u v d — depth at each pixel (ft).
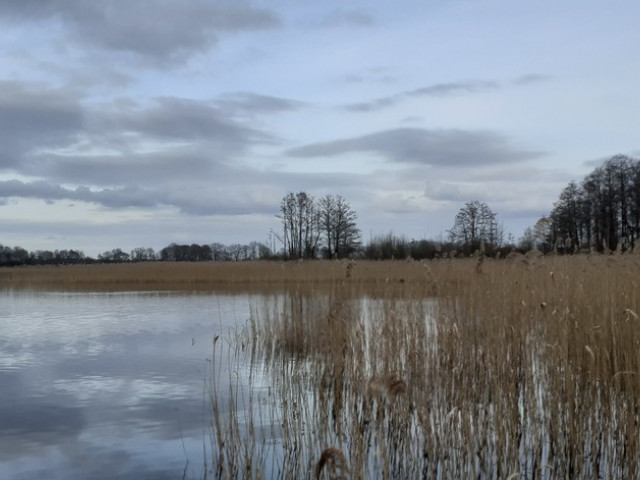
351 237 154.51
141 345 45.78
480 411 20.30
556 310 24.29
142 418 26.14
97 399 29.58
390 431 20.42
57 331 54.08
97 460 21.18
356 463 16.63
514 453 17.53
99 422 25.71
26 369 37.22
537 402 21.11
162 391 30.83
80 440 23.40
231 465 18.75
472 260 36.32
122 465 20.70
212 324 56.85
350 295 36.60
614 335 21.39
